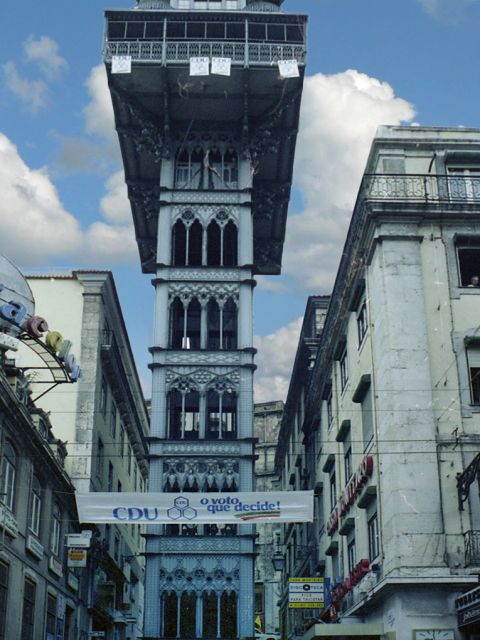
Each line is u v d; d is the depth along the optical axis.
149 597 36.44
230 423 39.56
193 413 39.81
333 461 37.72
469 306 26.98
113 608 46.31
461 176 28.47
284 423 59.94
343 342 35.22
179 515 29.52
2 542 26.28
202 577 36.81
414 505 24.30
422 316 26.66
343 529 33.22
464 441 25.05
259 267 53.09
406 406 25.48
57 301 42.72
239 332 40.81
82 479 39.16
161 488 37.81
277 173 47.88
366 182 28.66
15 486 28.55
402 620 23.22
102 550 41.69
